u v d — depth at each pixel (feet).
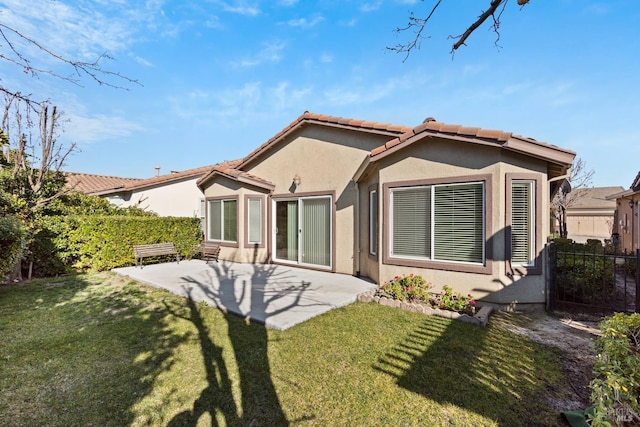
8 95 13.09
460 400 10.71
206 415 9.93
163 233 39.88
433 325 17.49
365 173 28.02
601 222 92.07
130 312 19.88
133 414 9.96
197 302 21.91
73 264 32.76
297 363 13.15
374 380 11.89
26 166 35.45
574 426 9.36
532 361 13.52
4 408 10.21
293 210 36.94
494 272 20.42
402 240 24.35
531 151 19.31
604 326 9.96
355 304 21.70
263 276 30.60
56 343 15.16
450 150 22.06
